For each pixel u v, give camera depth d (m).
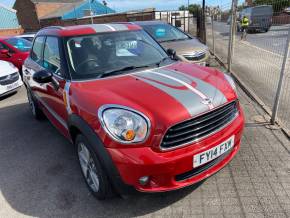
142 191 2.39
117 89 2.72
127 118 2.34
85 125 2.56
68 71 3.19
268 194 2.79
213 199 2.78
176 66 3.43
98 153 2.43
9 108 6.28
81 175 3.37
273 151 3.53
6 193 3.16
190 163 2.40
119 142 2.32
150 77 2.97
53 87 3.46
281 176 3.04
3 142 4.48
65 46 3.40
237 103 2.96
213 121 2.57
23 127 5.05
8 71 7.05
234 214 2.58
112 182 2.47
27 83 5.08
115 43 3.60
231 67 8.32
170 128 2.32
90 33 3.60
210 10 19.47
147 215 2.65
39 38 4.61
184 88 2.68
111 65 3.31
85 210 2.78
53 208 2.85
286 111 4.75
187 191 2.92
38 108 5.11
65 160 3.75
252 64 8.62
